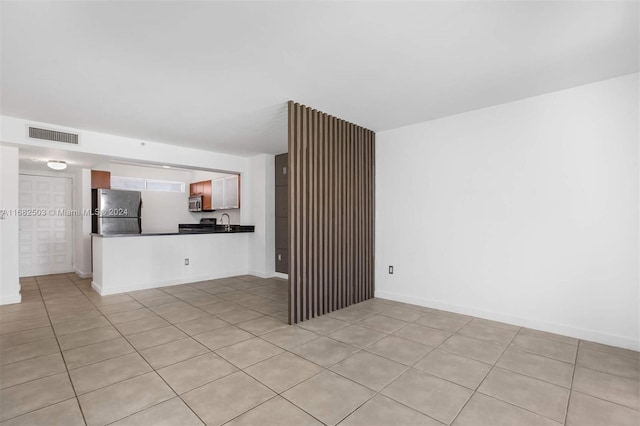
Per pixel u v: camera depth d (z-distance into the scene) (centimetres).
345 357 268
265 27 210
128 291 502
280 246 626
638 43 229
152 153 524
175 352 278
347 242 425
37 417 187
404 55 247
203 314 387
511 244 349
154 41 227
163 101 343
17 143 398
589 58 253
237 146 560
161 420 185
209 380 230
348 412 193
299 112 356
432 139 411
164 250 545
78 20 201
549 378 234
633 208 282
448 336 314
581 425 182
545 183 327
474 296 377
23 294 483
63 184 671
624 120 286
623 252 287
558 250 320
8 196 428
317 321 362
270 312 396
